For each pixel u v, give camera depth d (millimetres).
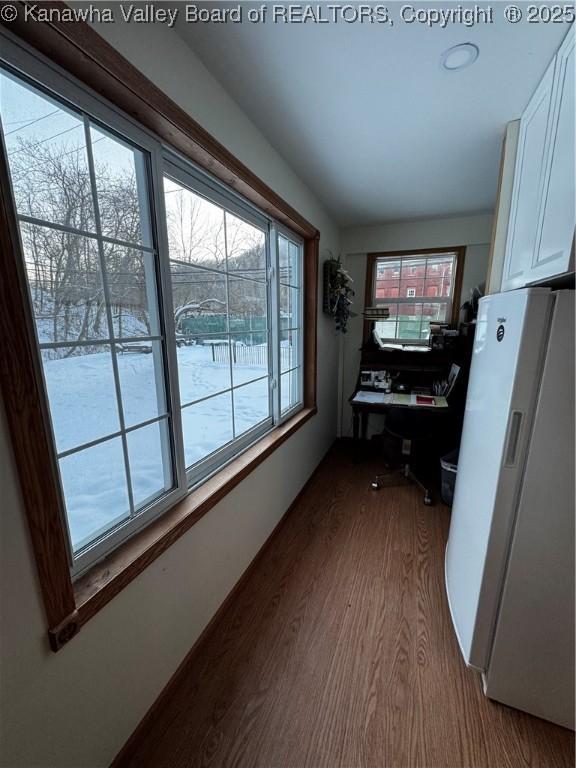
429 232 3109
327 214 2852
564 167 1050
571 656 1044
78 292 848
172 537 1123
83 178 840
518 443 1013
